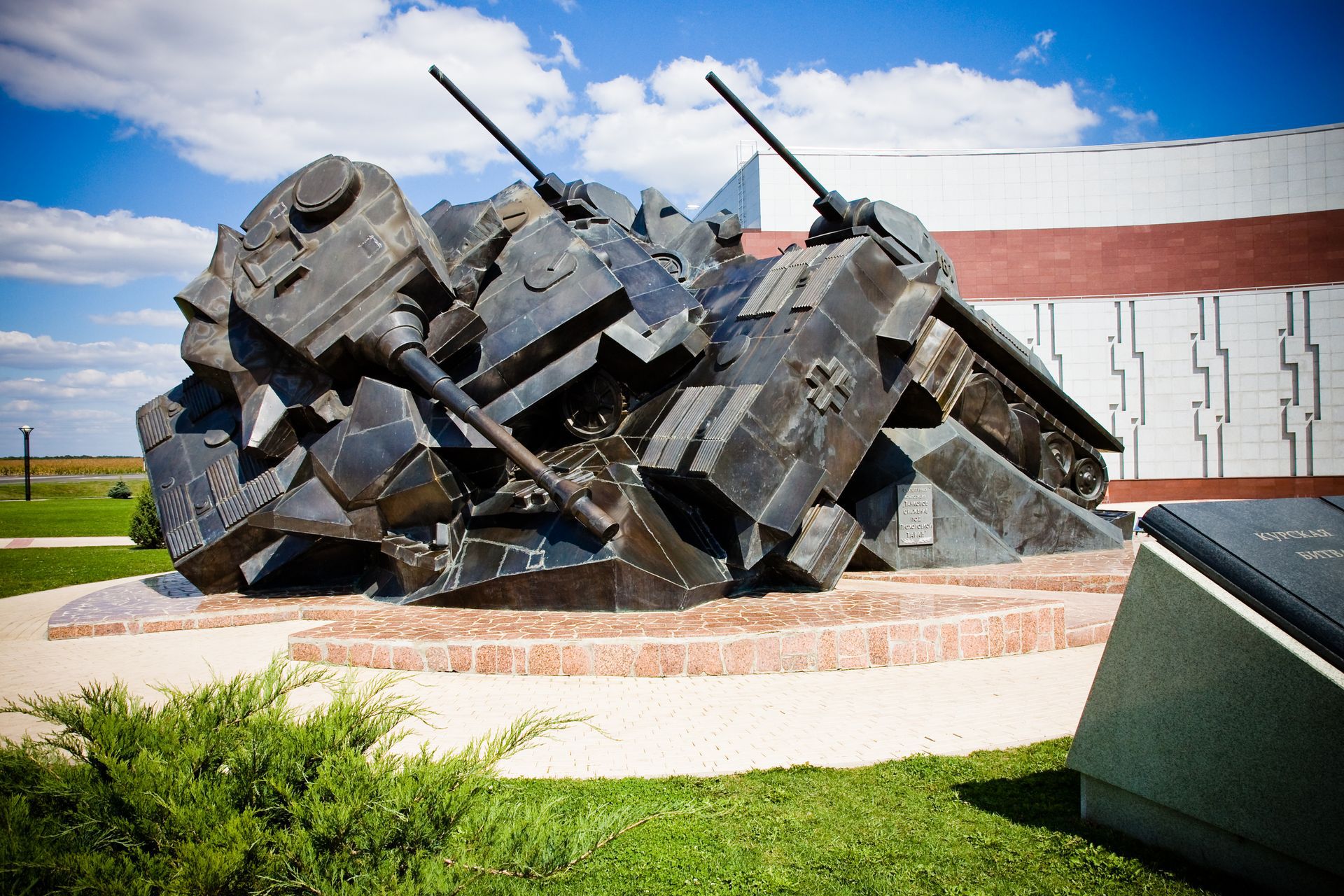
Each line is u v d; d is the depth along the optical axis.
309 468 13.10
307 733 4.45
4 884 3.52
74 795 4.04
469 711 8.23
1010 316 36.12
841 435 12.59
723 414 12.10
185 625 12.59
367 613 11.97
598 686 9.18
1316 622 4.55
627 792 6.10
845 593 12.59
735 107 17.19
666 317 13.90
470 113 17.44
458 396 11.72
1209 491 34.75
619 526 11.43
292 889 3.85
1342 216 34.38
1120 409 35.50
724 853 5.30
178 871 3.64
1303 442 33.97
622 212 19.61
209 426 14.54
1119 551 17.27
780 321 12.91
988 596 12.42
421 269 12.35
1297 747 4.50
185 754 4.26
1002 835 5.49
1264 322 34.34
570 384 13.64
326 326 12.20
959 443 16.36
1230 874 4.88
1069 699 8.57
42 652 11.49
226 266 13.83
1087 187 36.44
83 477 102.69
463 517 12.65
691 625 10.36
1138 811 5.37
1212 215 35.53
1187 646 5.01
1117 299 35.56
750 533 11.98
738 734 7.54
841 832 5.57
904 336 12.73
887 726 7.73
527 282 13.40
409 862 4.01
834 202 17.45
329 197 12.57
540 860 4.24
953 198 37.00
